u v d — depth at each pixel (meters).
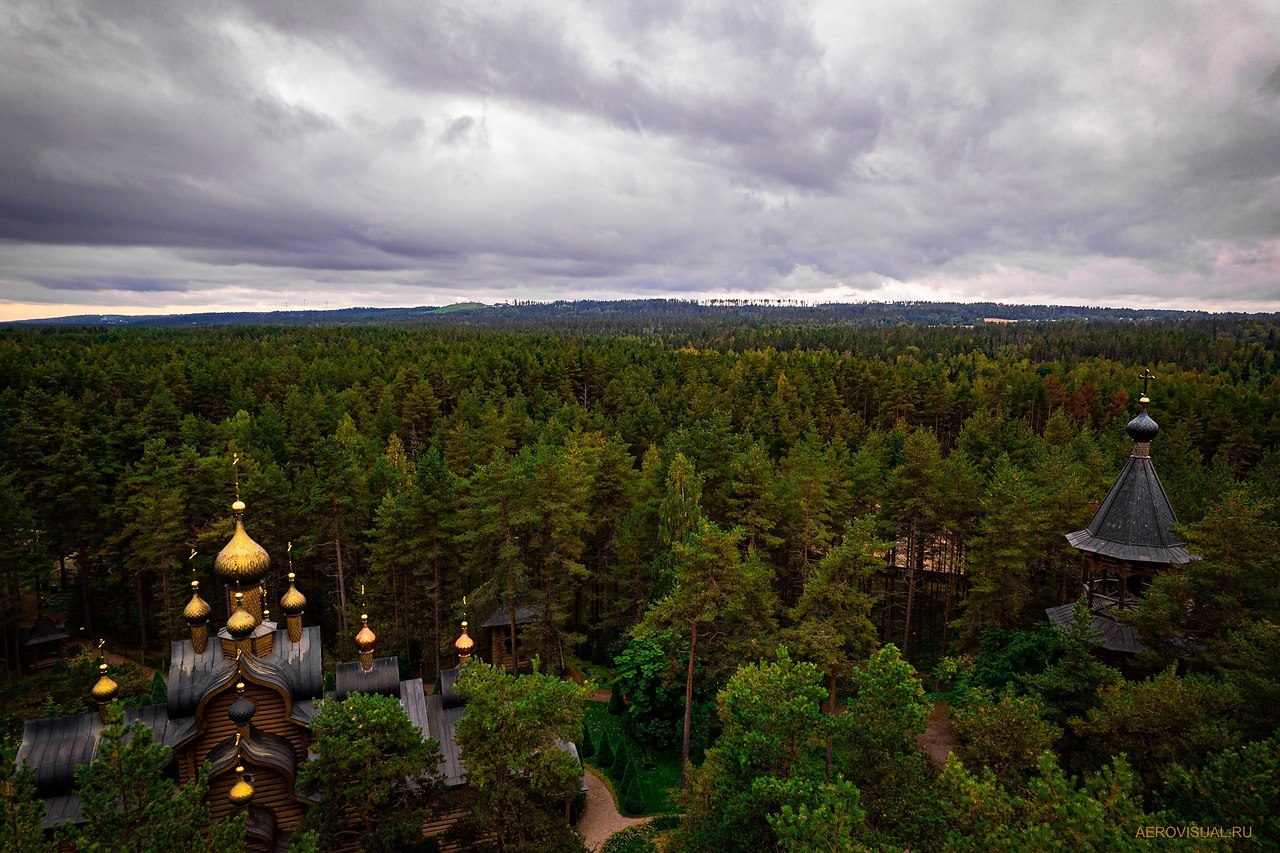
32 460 59.44
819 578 31.09
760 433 78.38
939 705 32.16
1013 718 21.38
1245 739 20.73
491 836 26.23
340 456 55.31
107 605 60.06
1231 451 73.38
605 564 58.03
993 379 101.75
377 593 49.72
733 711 23.28
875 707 19.78
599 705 46.59
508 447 78.38
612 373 112.50
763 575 40.09
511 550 44.16
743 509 52.62
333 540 53.66
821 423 88.00
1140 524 33.16
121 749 17.53
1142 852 13.21
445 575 52.88
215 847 17.48
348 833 27.75
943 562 61.22
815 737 21.14
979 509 48.47
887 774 19.41
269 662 30.09
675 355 141.75
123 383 86.75
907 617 51.22
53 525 54.88
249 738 27.00
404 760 23.22
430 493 47.81
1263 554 27.23
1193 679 22.47
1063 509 45.03
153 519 49.12
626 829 34.16
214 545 53.44
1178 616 28.22
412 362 111.38
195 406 91.19
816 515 48.97
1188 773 17.64
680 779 38.47
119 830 17.03
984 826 16.02
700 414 87.69
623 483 57.72
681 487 51.00
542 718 23.69
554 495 45.69
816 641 29.94
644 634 35.75
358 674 31.86
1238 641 23.94
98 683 28.39
